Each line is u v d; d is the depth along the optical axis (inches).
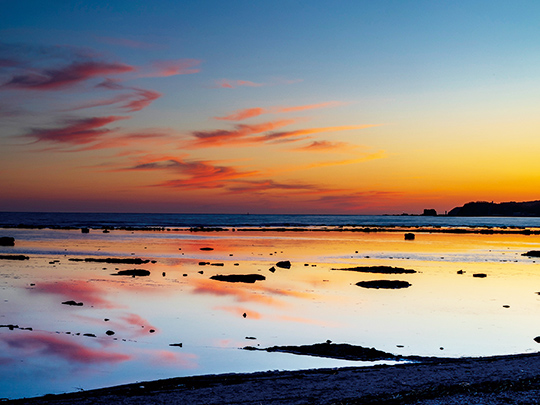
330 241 3602.4
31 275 1509.6
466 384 552.7
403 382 564.7
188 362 682.2
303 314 998.4
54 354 713.0
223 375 612.7
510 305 1114.1
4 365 660.1
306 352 727.1
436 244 3388.3
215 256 2258.9
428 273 1706.4
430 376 589.6
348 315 991.6
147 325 898.1
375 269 1749.5
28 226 5408.5
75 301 1101.1
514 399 502.9
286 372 622.8
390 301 1147.9
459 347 770.8
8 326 862.5
